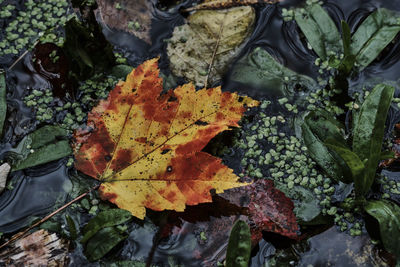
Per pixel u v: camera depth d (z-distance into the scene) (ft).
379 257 1.58
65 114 1.72
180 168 1.59
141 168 1.61
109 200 1.60
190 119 1.61
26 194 1.65
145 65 1.63
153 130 1.61
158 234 1.60
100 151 1.63
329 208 1.62
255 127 1.70
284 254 1.59
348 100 1.72
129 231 1.61
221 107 1.61
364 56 1.74
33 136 1.69
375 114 1.60
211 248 1.59
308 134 1.65
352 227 1.60
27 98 1.74
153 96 1.62
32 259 1.59
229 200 1.62
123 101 1.63
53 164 1.67
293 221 1.60
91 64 1.73
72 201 1.63
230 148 1.68
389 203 1.60
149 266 1.57
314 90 1.74
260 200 1.62
